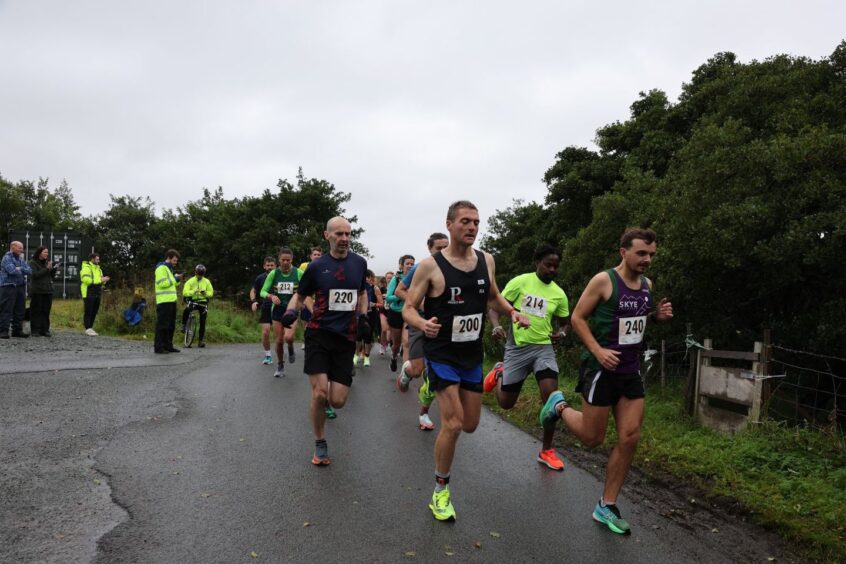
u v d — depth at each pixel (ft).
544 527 12.23
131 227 175.22
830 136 24.67
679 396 27.09
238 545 10.67
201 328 47.44
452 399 12.52
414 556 10.56
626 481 15.74
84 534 10.79
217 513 12.07
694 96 46.16
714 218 26.17
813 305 28.58
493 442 19.29
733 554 11.42
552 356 17.92
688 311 31.73
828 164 24.86
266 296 30.45
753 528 12.81
